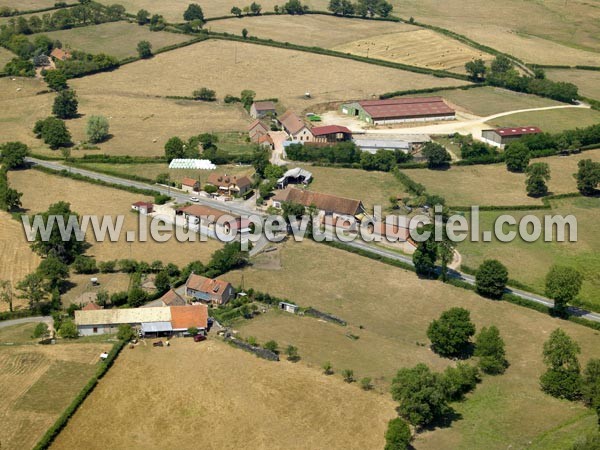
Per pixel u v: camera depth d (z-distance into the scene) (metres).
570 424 177.88
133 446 167.25
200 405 180.50
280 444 168.38
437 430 175.50
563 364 192.25
